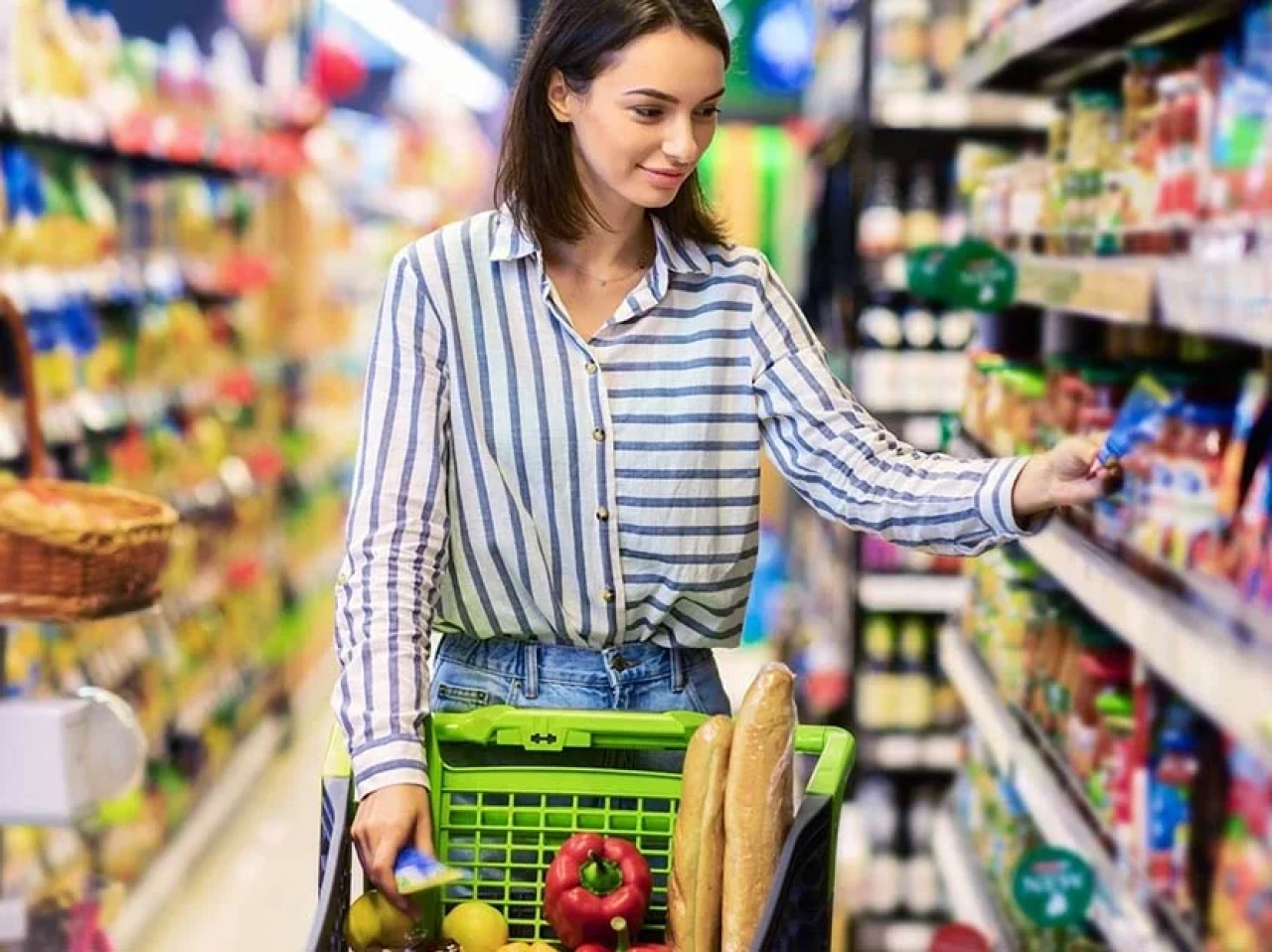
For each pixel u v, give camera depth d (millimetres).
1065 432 3445
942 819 4922
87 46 5031
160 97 5758
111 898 3180
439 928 2131
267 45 7590
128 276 5293
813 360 2203
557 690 2230
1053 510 2059
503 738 2113
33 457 3104
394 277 2193
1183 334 3574
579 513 2184
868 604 5211
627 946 2037
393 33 8227
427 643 2105
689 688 2254
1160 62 3137
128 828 4859
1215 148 2664
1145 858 2738
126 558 2924
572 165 2129
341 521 9297
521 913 2176
